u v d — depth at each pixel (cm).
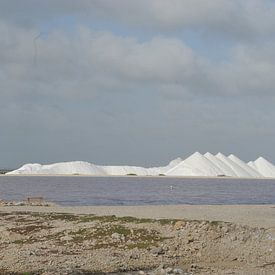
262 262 5722
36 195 19638
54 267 5119
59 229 7175
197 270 5281
